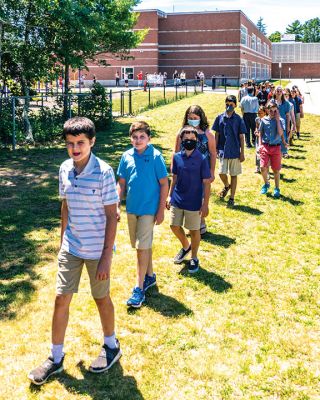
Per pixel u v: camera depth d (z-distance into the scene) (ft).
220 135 25.88
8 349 12.54
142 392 11.06
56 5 49.42
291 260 19.04
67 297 11.33
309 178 33.17
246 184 31.55
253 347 12.92
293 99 49.70
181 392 11.09
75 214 10.96
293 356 12.54
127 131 58.90
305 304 15.44
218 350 12.75
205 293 16.06
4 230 21.94
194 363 12.16
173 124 64.23
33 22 51.39
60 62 55.42
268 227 23.09
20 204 26.20
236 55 196.24
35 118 52.65
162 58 202.80
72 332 13.46
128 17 70.18
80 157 10.53
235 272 17.84
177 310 14.83
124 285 16.44
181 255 18.49
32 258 18.63
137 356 12.44
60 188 11.27
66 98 55.77
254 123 45.27
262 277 17.43
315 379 11.59
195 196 17.02
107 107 60.18
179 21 198.39
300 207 26.35
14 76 53.93
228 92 134.92
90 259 11.16
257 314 14.71
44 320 14.02
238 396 10.97
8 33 50.52
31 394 10.91
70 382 11.37
